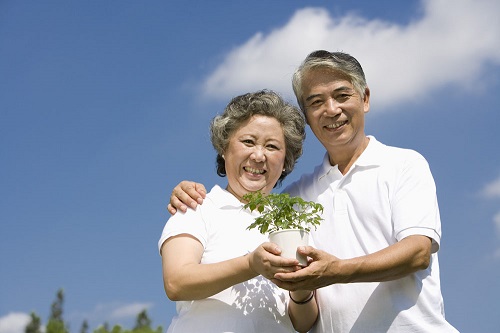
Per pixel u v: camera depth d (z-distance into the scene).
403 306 4.00
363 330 4.02
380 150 4.40
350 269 3.58
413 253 3.80
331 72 4.39
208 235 3.96
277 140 4.20
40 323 27.98
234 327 3.70
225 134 4.23
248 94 4.27
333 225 4.30
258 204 3.86
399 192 4.12
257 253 3.47
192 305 3.81
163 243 3.89
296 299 3.96
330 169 4.47
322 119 4.41
